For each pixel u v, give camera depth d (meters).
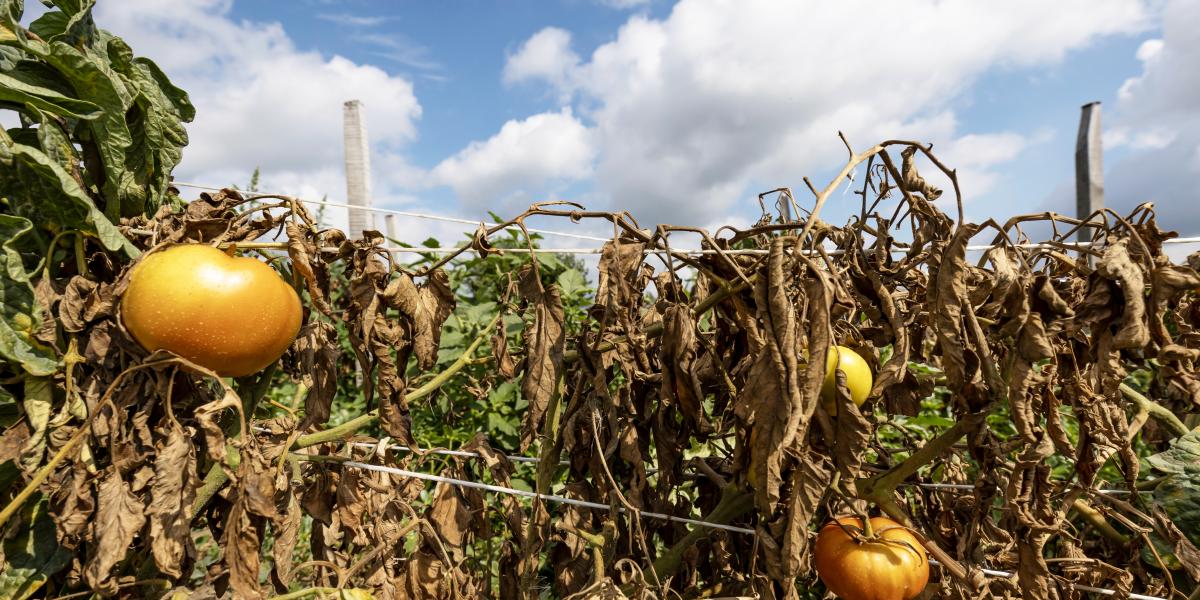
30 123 1.22
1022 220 1.17
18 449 1.14
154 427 1.20
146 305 1.03
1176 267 1.11
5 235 1.10
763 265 1.18
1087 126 3.82
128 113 1.28
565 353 1.52
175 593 1.22
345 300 1.36
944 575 1.45
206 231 1.21
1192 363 1.17
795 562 1.17
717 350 1.54
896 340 1.20
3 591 1.14
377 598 1.38
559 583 1.61
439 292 1.40
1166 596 1.49
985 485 1.33
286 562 1.29
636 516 1.40
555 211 1.32
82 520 1.12
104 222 1.13
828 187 1.14
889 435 2.51
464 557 1.51
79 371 1.17
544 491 1.54
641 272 1.56
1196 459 1.52
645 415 1.56
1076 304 1.37
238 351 1.09
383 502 1.42
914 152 1.25
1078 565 1.45
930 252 1.19
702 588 1.68
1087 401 1.25
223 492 1.29
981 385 1.18
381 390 1.34
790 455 1.21
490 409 3.19
